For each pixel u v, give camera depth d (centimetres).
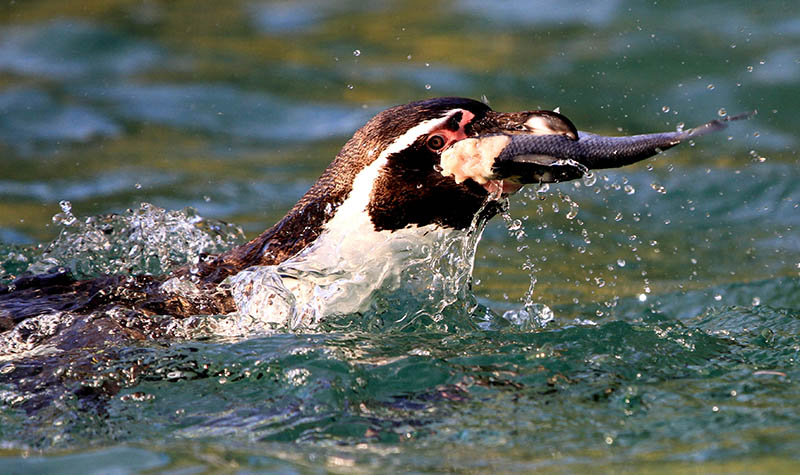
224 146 2827
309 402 1166
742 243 2150
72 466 1037
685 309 1758
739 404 1148
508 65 3412
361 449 1062
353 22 3950
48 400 1179
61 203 1806
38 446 1088
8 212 2255
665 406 1146
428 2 4144
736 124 2916
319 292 1436
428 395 1187
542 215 2344
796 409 1130
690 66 3284
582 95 3141
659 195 2462
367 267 1446
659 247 2134
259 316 1404
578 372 1248
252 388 1210
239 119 3038
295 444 1076
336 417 1133
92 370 1235
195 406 1173
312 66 3484
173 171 2597
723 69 3234
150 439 1098
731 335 1452
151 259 1700
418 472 1000
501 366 1265
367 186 1420
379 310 1464
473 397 1178
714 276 1945
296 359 1262
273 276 1437
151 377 1232
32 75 3272
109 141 2814
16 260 1869
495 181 1355
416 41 3716
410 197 1401
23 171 2552
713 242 2164
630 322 1550
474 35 3744
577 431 1089
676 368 1267
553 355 1299
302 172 2612
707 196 2444
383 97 3170
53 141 2788
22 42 3534
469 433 1091
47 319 1360
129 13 3903
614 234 2222
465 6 4069
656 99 3088
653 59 3362
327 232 1452
